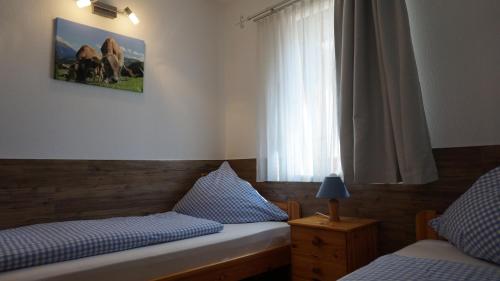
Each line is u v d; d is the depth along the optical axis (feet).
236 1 10.66
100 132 8.18
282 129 8.54
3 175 6.75
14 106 7.03
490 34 5.61
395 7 6.21
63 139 7.60
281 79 8.64
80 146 7.83
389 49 6.15
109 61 8.41
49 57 7.54
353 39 6.68
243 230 6.91
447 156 5.91
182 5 10.10
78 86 7.93
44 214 7.16
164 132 9.38
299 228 6.60
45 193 7.21
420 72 6.33
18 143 7.01
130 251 5.25
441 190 5.93
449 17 6.05
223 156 10.71
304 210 8.20
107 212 8.05
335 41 7.10
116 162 8.33
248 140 10.03
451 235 4.60
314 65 7.91
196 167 9.97
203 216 8.07
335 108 7.38
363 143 6.36
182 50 9.98
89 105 8.06
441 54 6.11
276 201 8.89
